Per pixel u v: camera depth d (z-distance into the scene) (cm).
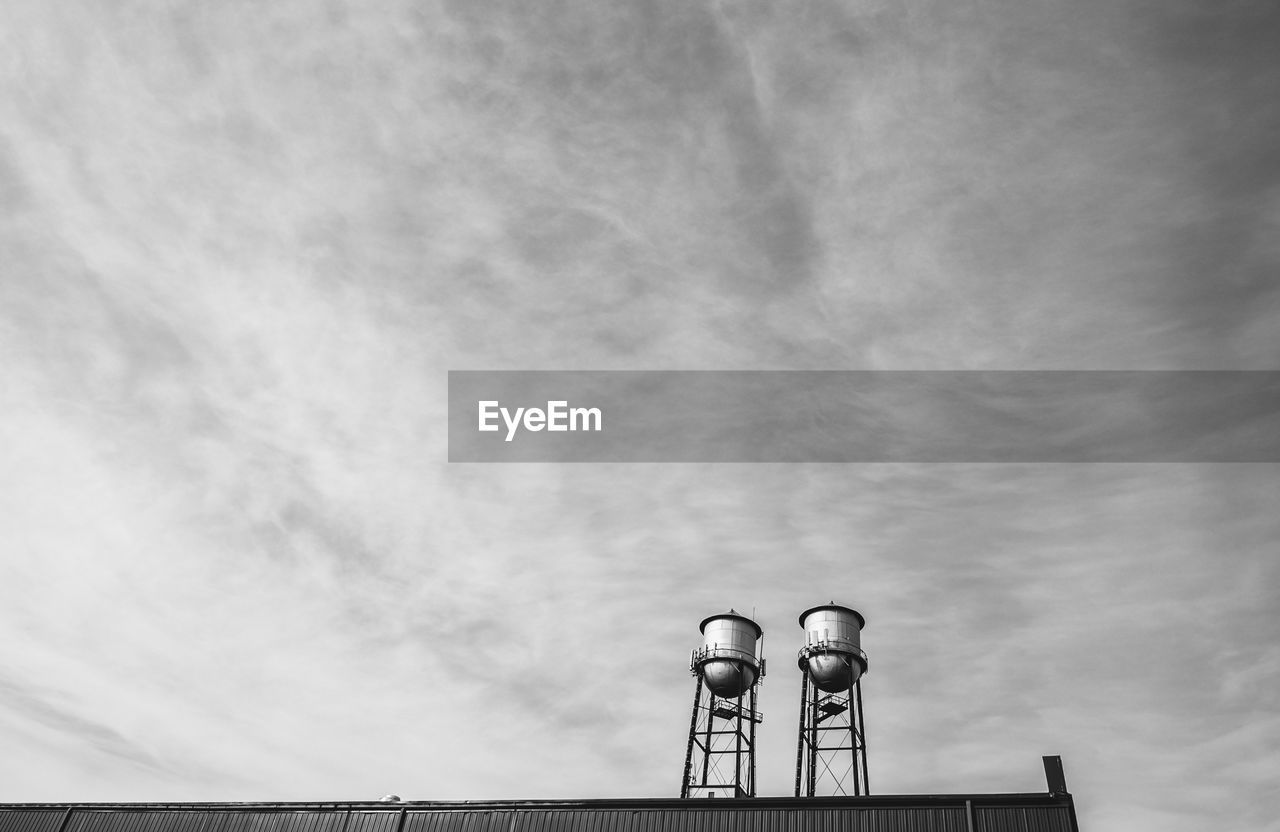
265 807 3138
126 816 3312
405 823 2930
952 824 2455
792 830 2564
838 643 3641
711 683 3766
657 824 2691
